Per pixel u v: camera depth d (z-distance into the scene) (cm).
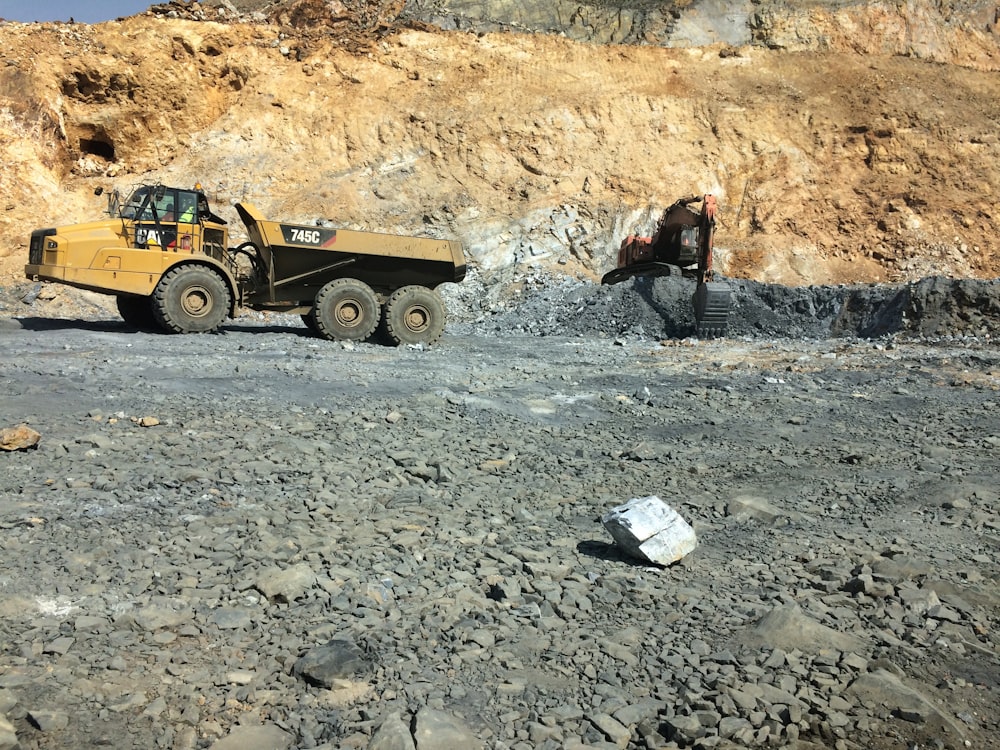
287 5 3547
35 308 1967
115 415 755
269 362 1152
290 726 293
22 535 453
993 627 410
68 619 360
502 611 402
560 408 972
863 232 2969
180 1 3034
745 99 3241
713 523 574
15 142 2481
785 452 792
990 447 815
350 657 335
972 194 3066
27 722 283
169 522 493
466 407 923
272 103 2906
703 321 1908
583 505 609
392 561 462
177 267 1442
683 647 371
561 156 2977
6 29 2672
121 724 287
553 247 2775
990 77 3550
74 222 2461
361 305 1515
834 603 429
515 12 3634
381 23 3281
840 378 1238
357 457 684
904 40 3712
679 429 888
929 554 515
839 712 321
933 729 312
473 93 3069
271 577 411
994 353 1484
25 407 764
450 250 1596
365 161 2873
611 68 3278
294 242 1490
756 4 3688
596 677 342
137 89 2750
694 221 2161
